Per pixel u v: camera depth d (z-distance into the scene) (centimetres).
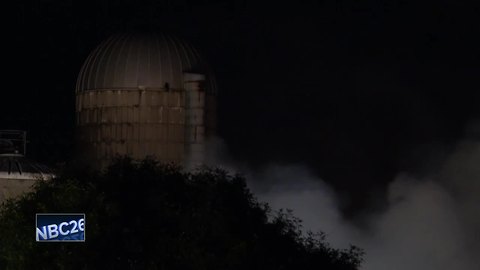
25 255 4972
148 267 5072
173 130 8369
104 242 5150
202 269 5119
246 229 5778
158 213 5409
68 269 4994
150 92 8338
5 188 6794
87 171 5875
